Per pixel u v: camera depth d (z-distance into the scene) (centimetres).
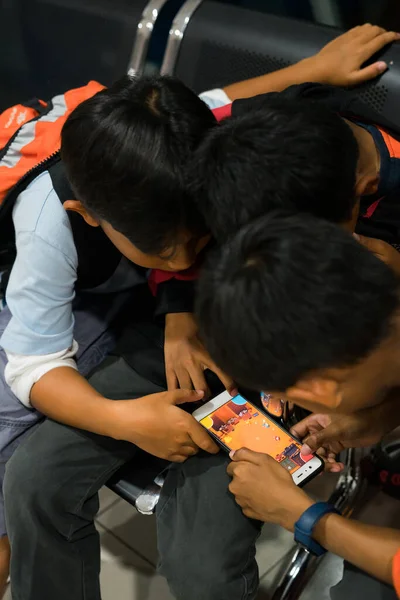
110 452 102
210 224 83
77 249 102
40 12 141
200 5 128
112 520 134
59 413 99
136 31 130
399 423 96
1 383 109
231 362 72
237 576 94
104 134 83
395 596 89
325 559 123
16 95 154
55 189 100
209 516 95
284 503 87
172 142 82
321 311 66
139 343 112
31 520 98
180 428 95
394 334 72
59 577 101
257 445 97
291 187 79
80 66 140
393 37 111
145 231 85
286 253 67
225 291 69
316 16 140
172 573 96
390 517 126
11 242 115
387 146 96
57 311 102
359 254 69
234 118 85
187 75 130
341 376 71
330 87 102
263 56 121
